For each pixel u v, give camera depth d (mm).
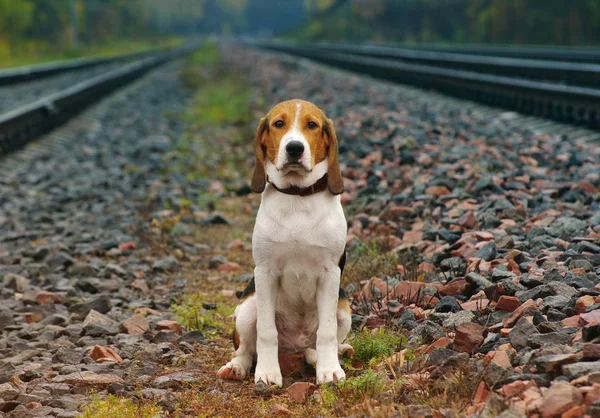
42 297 7359
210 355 5957
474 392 4211
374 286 6840
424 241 8039
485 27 97875
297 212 4840
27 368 5500
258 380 5027
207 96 30984
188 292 7895
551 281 5762
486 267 6633
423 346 5281
